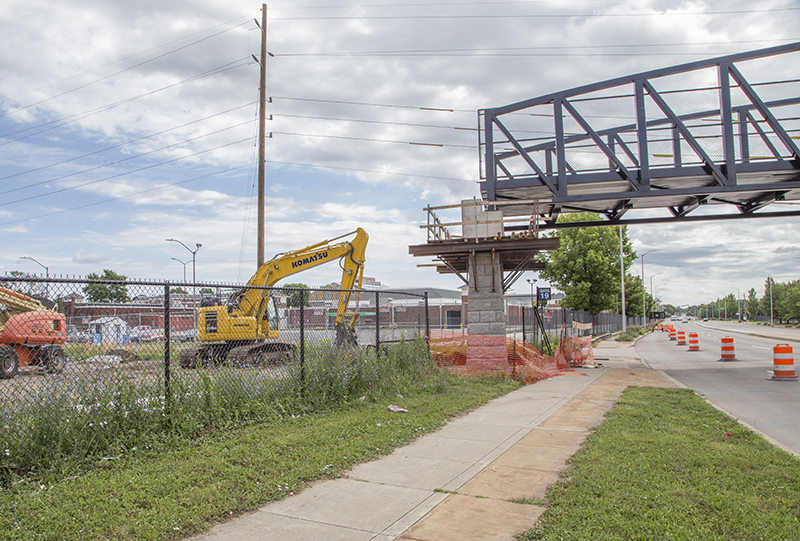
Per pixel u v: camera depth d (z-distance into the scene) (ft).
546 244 50.62
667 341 140.15
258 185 79.56
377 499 16.93
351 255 59.82
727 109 56.65
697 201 61.72
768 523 14.40
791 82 57.47
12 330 21.52
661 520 14.57
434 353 54.49
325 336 44.86
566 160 60.13
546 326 87.10
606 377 51.75
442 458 21.71
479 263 53.06
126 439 21.02
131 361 24.91
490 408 33.53
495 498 16.96
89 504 15.67
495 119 61.62
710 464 19.90
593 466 19.75
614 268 126.21
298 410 29.55
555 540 13.66
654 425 27.63
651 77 58.34
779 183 55.77
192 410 24.17
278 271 61.00
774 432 27.50
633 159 59.16
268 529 14.61
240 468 19.24
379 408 31.45
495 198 63.93
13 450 18.21
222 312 56.80
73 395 20.84
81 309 26.63
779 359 50.55
